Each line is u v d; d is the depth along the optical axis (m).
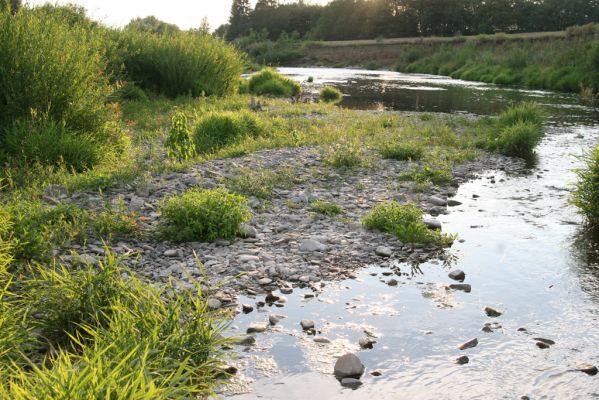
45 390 2.85
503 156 13.45
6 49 10.40
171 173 9.53
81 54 11.48
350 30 114.88
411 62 67.19
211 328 4.25
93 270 5.25
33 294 4.68
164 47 22.34
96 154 9.96
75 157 9.59
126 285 4.68
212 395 3.64
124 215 7.05
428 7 101.31
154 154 11.12
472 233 7.68
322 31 118.69
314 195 9.17
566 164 12.59
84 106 11.06
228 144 12.76
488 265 6.52
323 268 6.30
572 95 31.23
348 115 19.72
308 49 90.44
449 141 14.70
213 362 4.03
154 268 6.00
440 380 4.16
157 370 3.50
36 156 9.06
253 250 6.64
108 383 2.90
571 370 4.30
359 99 28.86
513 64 44.16
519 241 7.35
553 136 16.47
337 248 6.91
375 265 6.46
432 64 59.62
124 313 4.15
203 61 23.16
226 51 24.69
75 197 7.76
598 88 31.52
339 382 4.12
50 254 5.88
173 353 3.90
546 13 93.62
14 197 7.19
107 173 8.91
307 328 4.90
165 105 19.09
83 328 4.23
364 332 4.89
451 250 7.00
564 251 6.97
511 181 10.91
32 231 5.94
